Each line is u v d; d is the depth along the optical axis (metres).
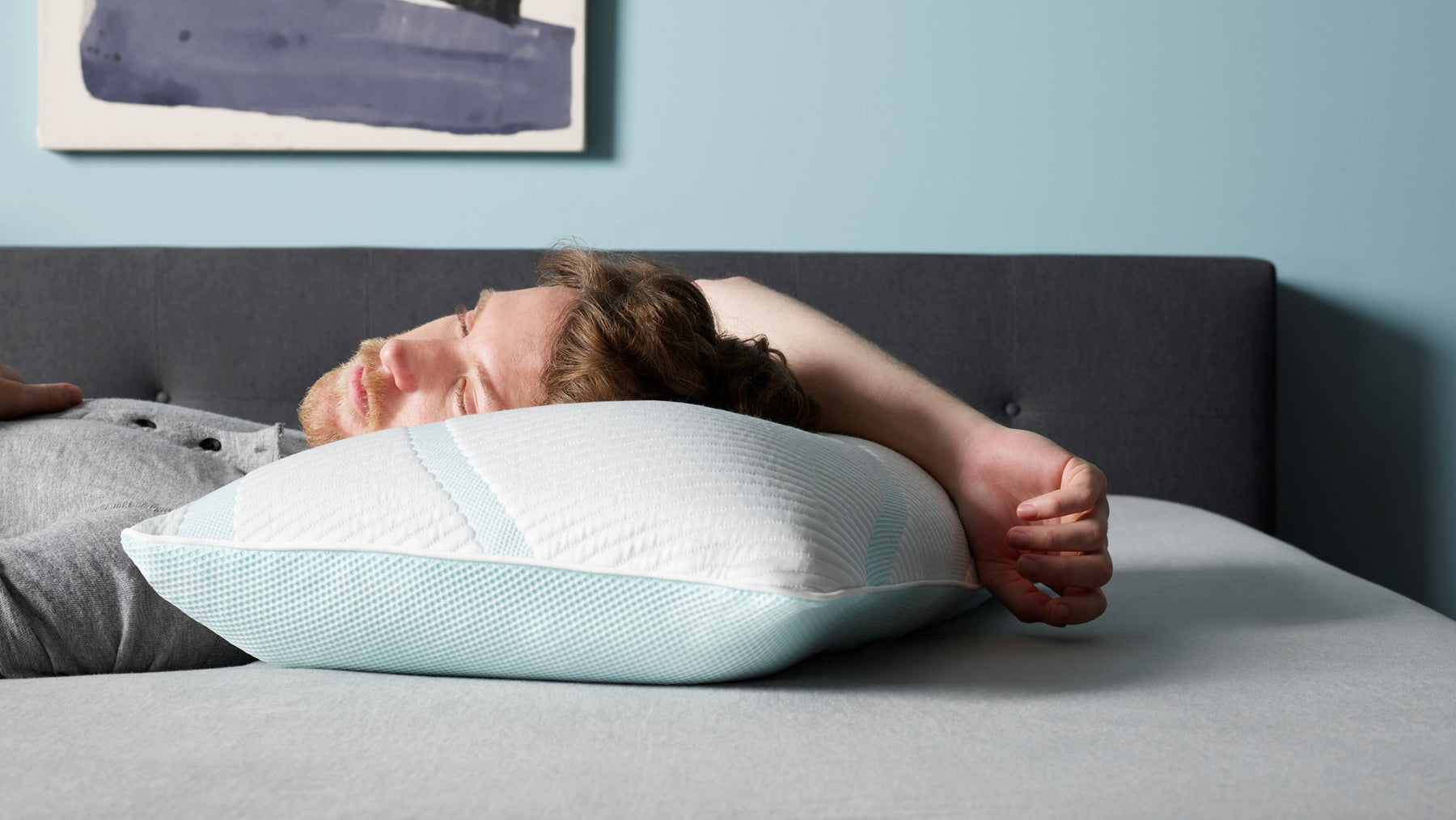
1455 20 1.73
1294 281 1.77
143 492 0.81
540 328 0.85
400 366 0.82
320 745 0.46
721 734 0.49
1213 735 0.49
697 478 0.56
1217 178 1.77
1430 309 1.75
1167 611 0.82
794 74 1.78
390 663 0.60
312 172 1.78
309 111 1.74
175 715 0.51
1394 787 0.43
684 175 1.78
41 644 0.63
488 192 1.78
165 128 1.74
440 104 1.74
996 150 1.78
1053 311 1.66
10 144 1.77
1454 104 1.74
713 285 1.09
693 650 0.55
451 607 0.55
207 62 1.73
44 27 1.73
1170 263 1.66
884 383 0.90
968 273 1.67
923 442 0.85
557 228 1.78
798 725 0.50
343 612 0.56
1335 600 0.85
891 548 0.63
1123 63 1.76
